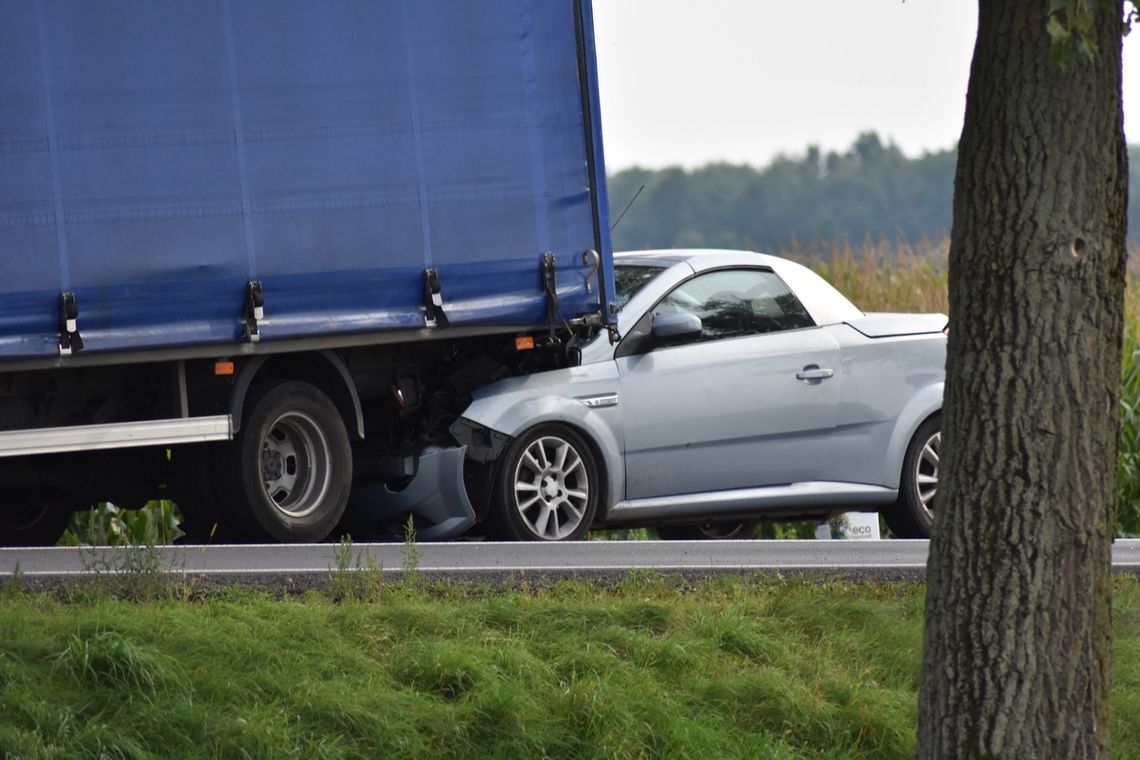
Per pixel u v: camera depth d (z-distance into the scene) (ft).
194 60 97.60
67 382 100.32
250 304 99.09
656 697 78.74
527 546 103.81
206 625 78.79
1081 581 66.23
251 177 99.45
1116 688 91.61
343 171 102.42
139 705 69.56
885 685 87.76
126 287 95.50
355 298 103.14
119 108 95.40
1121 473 176.76
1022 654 66.33
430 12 105.40
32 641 73.36
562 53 110.11
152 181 96.27
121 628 75.46
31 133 92.94
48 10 93.45
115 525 155.12
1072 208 63.98
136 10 95.91
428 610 85.30
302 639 79.87
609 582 98.63
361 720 72.18
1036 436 65.21
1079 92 63.62
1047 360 64.69
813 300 127.85
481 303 107.65
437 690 77.36
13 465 105.19
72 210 93.97
